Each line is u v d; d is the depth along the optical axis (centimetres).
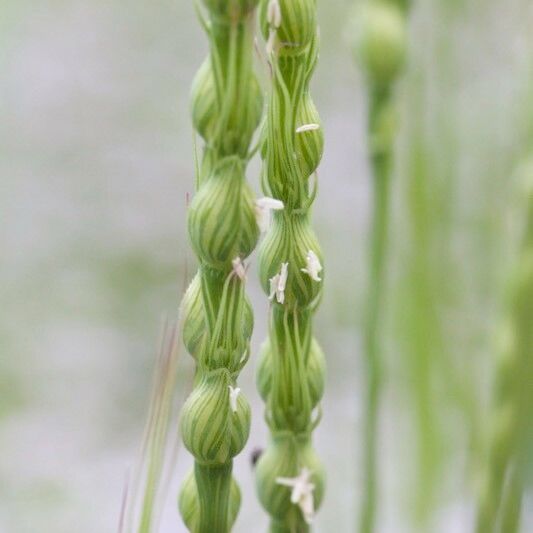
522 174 23
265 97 21
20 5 75
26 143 74
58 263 69
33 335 65
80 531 50
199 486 21
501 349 23
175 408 46
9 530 49
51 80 76
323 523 32
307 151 21
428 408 25
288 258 21
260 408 51
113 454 59
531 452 23
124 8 77
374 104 26
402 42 25
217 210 20
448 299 25
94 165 74
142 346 66
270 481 22
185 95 77
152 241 71
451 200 25
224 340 20
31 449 57
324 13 50
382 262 26
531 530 27
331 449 42
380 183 26
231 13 20
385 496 32
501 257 24
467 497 24
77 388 63
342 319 36
